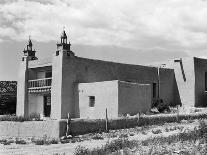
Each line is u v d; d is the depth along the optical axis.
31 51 41.38
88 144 21.94
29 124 27.14
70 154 18.47
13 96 45.22
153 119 29.45
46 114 39.84
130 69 40.75
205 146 16.02
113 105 33.53
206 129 18.95
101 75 38.59
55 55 37.00
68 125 25.66
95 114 34.91
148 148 16.95
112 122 27.67
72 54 36.94
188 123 28.69
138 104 35.12
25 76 40.53
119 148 17.72
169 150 16.08
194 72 42.28
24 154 19.33
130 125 28.36
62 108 35.94
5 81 46.38
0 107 44.16
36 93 40.25
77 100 36.59
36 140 24.81
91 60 38.22
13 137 27.36
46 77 40.22
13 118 31.67
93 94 35.31
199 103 42.56
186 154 15.30
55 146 21.95
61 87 35.94
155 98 41.44
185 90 42.97
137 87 35.22
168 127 27.02
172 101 44.00
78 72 37.16
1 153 19.88
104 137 24.86
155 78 42.62
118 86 33.34
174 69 44.38
